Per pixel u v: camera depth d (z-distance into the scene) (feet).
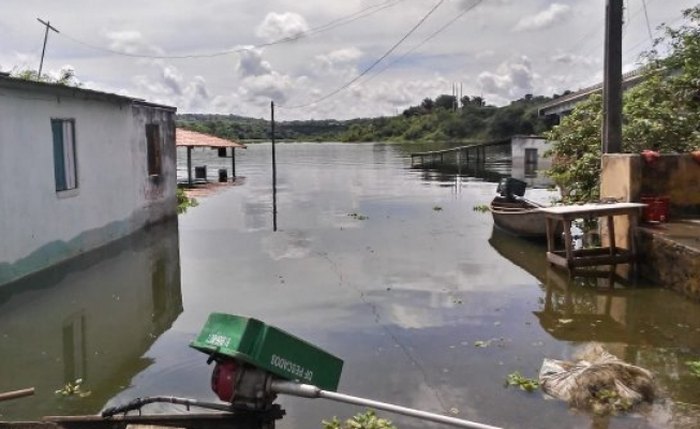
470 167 151.33
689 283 31.30
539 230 49.80
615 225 39.04
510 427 18.99
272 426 15.96
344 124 465.47
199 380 22.90
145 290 35.88
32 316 30.81
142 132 54.60
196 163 183.83
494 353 25.29
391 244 49.85
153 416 16.30
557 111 119.14
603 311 30.68
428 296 34.09
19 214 34.83
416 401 20.90
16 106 34.50
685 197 38.24
